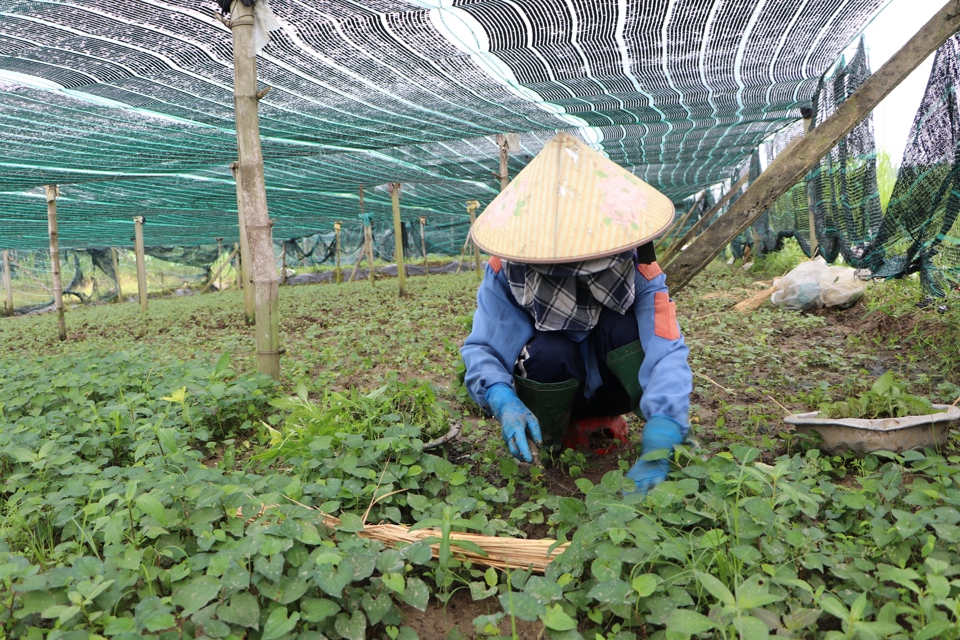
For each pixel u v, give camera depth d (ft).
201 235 69.36
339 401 11.59
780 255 40.32
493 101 22.85
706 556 6.79
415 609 7.27
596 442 11.25
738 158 49.37
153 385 16.03
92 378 15.88
